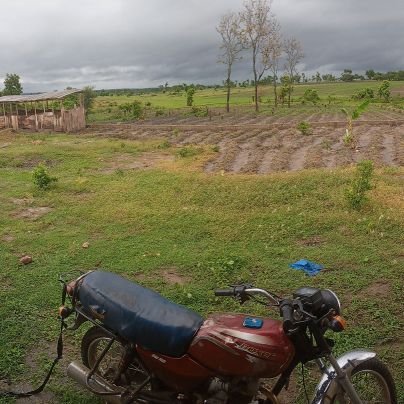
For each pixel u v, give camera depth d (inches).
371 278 259.6
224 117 1628.9
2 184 545.6
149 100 2940.5
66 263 295.6
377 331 208.1
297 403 167.3
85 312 151.5
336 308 130.2
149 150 809.5
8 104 1277.1
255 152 772.0
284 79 2273.6
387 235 322.0
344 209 382.9
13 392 174.9
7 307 235.8
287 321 126.3
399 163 638.5
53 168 655.1
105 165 667.4
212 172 602.5
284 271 272.1
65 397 172.2
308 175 494.6
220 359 131.4
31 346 204.5
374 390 150.9
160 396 144.5
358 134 983.0
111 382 154.5
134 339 139.6
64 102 1343.5
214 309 233.3
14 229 368.2
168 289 255.4
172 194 454.0
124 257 303.0
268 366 128.7
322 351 131.2
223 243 323.9
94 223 375.6
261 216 371.6
